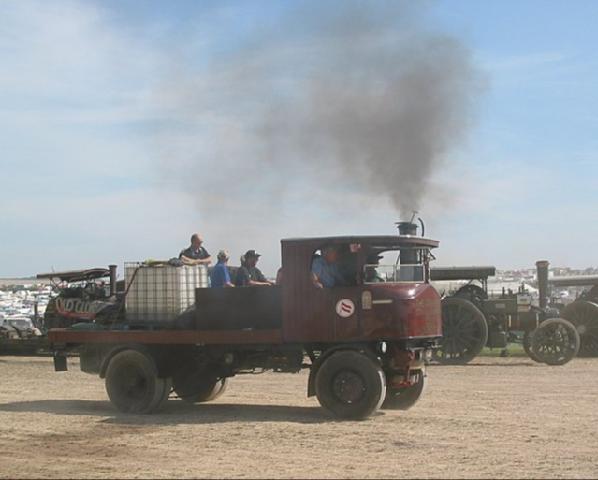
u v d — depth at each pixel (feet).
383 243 39.45
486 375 59.16
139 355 42.60
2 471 29.40
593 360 69.97
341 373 39.14
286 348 40.78
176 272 43.21
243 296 41.47
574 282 77.87
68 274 76.69
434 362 69.05
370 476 27.55
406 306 38.65
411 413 41.01
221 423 38.83
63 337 44.86
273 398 48.26
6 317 116.57
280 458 30.71
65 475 28.68
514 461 29.68
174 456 31.50
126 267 44.34
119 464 30.27
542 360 67.77
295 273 39.86
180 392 45.70
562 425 37.35
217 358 42.68
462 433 35.40
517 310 70.74
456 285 77.92
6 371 66.69
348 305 38.96
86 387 55.16
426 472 28.04
